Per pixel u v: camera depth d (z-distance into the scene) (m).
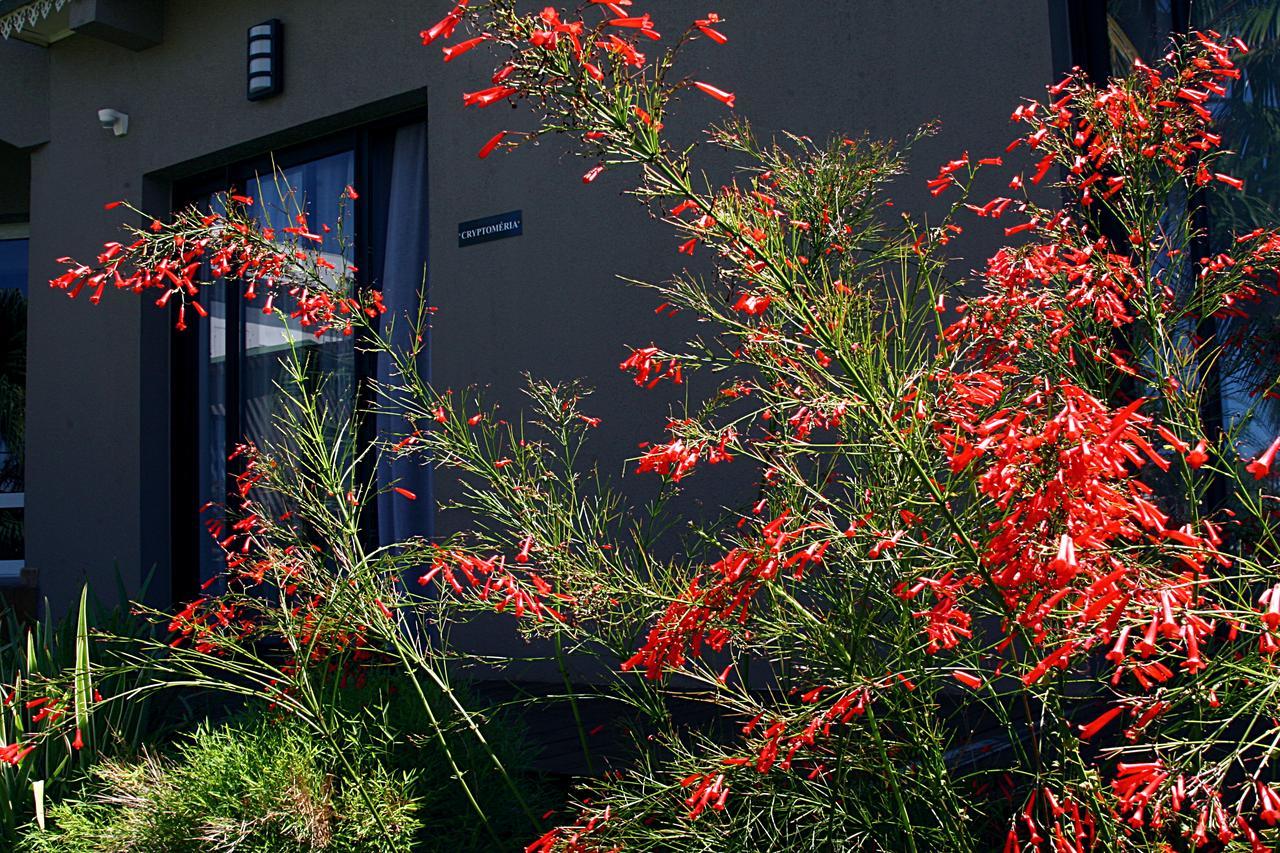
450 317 5.03
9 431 8.30
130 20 6.24
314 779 2.13
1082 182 1.85
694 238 1.69
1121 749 1.32
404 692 2.50
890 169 2.40
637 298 4.41
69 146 6.91
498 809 2.31
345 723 2.30
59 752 2.74
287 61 5.79
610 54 1.52
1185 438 1.75
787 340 1.61
